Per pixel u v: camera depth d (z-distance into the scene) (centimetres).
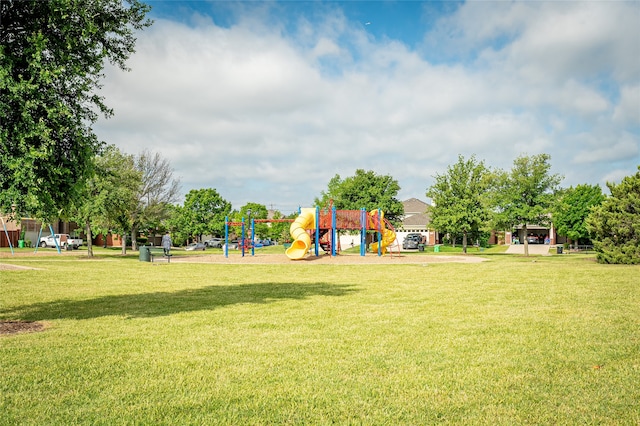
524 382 502
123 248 4006
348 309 998
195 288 1440
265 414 421
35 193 757
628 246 2234
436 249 4694
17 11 808
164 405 442
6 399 457
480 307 1000
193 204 7519
